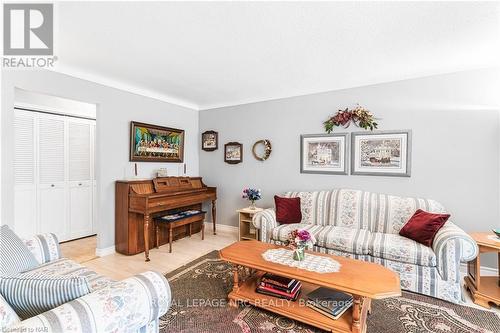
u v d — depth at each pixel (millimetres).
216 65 2783
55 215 3809
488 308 2098
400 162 3109
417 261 2297
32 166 3559
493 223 2680
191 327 1852
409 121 3055
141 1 1640
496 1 1648
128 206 3285
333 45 2293
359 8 1733
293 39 2182
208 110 4648
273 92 3834
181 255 3311
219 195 4562
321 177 3635
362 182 3352
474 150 2744
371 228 3041
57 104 3775
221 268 2875
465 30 2023
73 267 1859
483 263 2703
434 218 2475
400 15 1815
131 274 2738
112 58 2584
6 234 1765
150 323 1280
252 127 4199
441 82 2879
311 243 2055
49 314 918
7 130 2422
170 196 3512
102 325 987
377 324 1893
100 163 3242
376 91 3238
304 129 3750
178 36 2125
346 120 3387
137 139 3639
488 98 2670
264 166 4098
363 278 1726
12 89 2457
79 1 1641
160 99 4012
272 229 3133
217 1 1647
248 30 2027
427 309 2080
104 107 3254
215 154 4590
